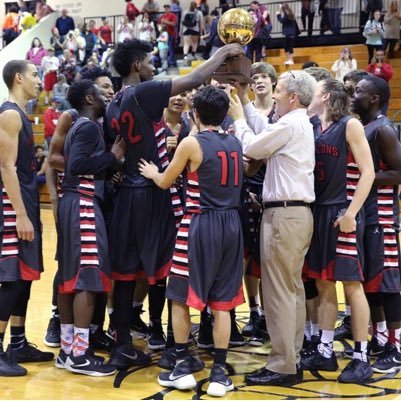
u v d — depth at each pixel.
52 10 18.34
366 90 3.90
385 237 3.85
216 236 3.48
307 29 15.90
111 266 3.87
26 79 3.84
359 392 3.48
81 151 3.68
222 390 3.41
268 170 3.62
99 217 3.82
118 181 3.90
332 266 3.68
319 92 3.76
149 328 4.39
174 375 3.52
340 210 3.69
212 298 3.53
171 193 3.89
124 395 3.45
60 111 13.64
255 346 4.41
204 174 3.51
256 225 4.33
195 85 3.71
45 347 4.34
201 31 15.15
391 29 13.14
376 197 3.87
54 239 9.55
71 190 3.82
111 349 4.21
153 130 3.79
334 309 3.82
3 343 4.09
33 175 3.89
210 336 4.34
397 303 3.86
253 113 3.89
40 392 3.48
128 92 3.75
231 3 16.11
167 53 15.33
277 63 14.77
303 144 3.55
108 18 18.88
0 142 3.66
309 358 3.88
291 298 3.56
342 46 14.38
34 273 3.81
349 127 3.62
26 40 17.08
